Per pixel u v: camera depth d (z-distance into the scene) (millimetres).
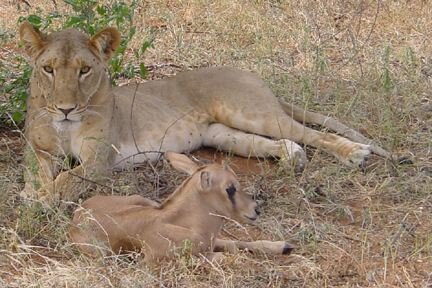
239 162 12219
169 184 11156
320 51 15047
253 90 12570
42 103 11141
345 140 11906
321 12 17016
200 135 12594
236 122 12477
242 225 9797
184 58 15430
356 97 13164
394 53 15164
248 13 16703
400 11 16859
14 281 8914
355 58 14906
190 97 12664
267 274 8961
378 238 9883
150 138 12117
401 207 10617
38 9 13758
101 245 9062
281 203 10641
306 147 12320
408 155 11844
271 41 15820
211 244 9102
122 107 11953
